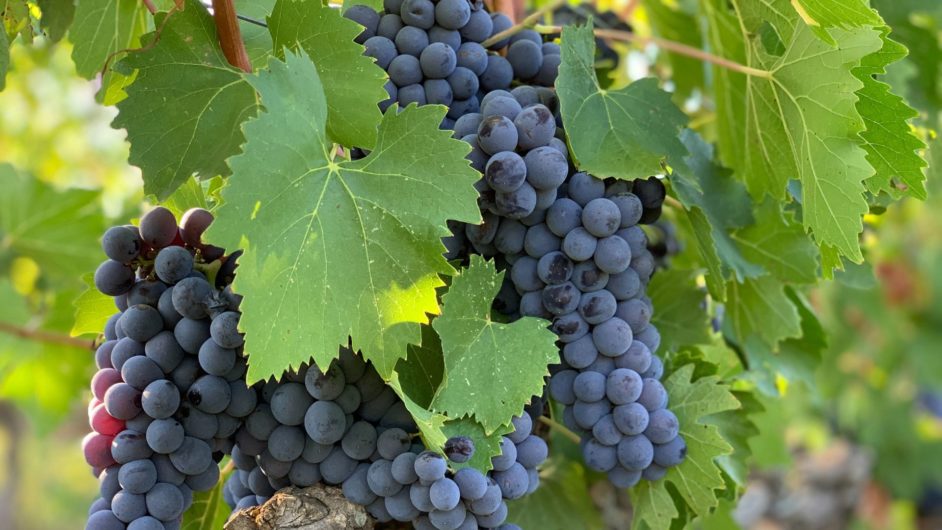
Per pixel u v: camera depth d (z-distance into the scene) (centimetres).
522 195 59
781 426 92
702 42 85
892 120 61
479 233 61
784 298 72
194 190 65
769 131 67
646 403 61
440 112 58
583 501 73
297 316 55
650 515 63
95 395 58
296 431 58
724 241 69
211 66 61
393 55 62
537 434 68
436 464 56
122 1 73
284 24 61
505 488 59
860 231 60
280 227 55
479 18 64
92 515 57
